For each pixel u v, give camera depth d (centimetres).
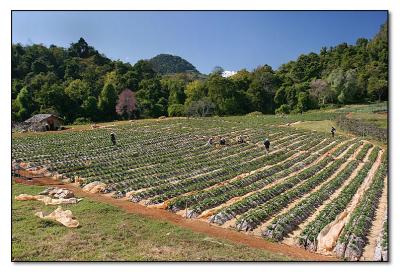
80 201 2828
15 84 10062
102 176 3712
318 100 12169
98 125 8475
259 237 2411
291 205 3095
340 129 7475
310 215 2877
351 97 11888
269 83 13438
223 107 12112
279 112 11975
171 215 2717
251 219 2589
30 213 2438
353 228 2486
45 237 2069
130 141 6006
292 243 2361
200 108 11550
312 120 8669
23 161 4288
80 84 10938
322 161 4706
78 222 2292
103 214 2525
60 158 4525
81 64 13412
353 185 3688
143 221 2450
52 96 9512
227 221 2645
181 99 12750
